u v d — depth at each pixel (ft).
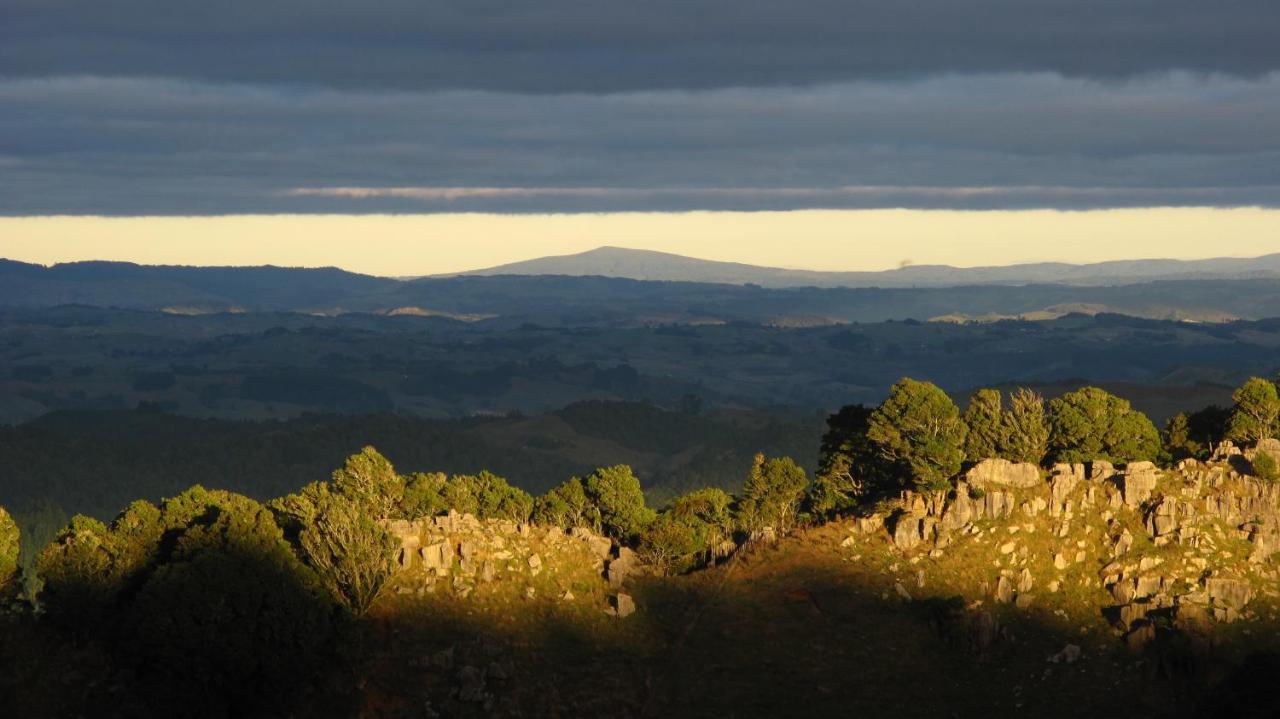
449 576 421.59
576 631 415.44
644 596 442.50
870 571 443.73
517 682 384.88
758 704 387.75
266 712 371.56
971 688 395.75
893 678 399.65
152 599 371.76
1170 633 402.52
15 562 418.72
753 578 451.12
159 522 441.27
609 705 382.01
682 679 398.62
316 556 401.29
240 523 398.42
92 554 406.62
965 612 420.77
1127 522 445.78
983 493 458.91
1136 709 382.83
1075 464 472.44
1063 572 435.53
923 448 482.69
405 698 373.20
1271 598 415.23
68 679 376.48
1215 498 446.19
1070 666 401.90
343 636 384.06
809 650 411.75
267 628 369.09
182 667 362.94
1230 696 347.36
